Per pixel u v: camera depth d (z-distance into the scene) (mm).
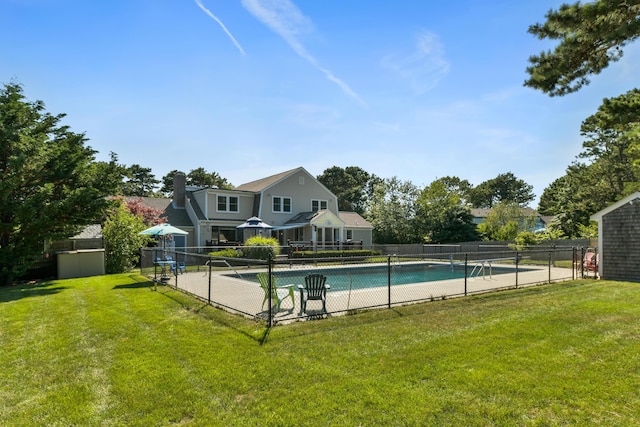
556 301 8305
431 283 11625
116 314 7258
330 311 7254
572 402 3400
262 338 5438
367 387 3738
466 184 75188
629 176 28078
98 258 16344
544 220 56812
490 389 3664
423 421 3094
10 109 14305
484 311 7223
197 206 26781
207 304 8148
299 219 28250
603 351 4789
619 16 5938
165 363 4496
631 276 12680
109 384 3928
